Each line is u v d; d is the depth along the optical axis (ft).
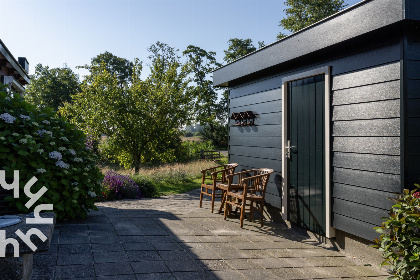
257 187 19.95
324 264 12.63
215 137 119.14
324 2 88.84
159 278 9.68
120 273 9.70
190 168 49.16
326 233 15.15
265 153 20.52
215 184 21.13
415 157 11.63
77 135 16.16
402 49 11.64
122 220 16.25
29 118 13.50
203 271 10.63
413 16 10.85
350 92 14.01
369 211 12.89
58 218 14.69
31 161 13.20
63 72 109.70
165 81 46.39
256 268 11.42
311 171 16.51
